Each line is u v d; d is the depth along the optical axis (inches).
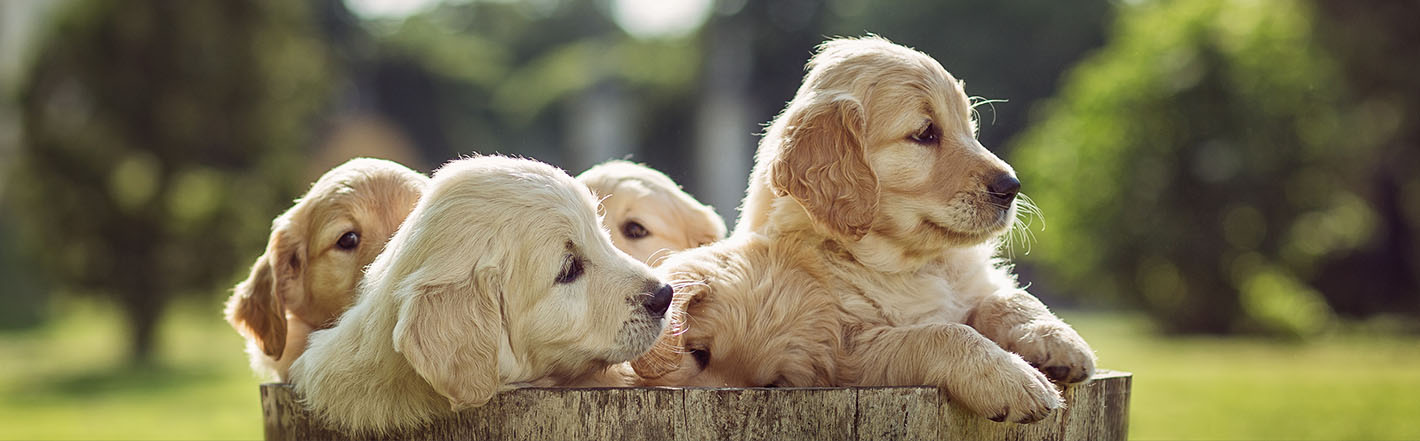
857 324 128.8
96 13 694.5
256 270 149.8
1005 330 128.2
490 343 108.8
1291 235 780.6
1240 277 775.7
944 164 134.6
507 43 2401.6
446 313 107.3
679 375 127.7
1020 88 1492.4
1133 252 789.9
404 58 1812.3
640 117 1777.8
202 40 713.0
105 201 697.0
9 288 1058.7
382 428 113.9
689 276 131.3
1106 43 1475.1
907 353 121.1
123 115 695.7
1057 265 835.4
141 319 721.6
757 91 1640.0
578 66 1935.3
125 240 703.7
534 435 112.0
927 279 134.0
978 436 119.6
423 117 1846.7
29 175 698.8
